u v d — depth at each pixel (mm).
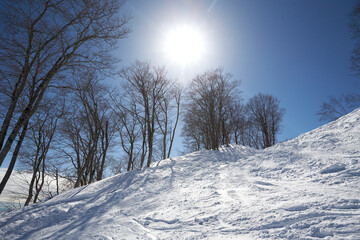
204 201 6207
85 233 5391
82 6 8086
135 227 5223
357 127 9562
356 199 3941
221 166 12305
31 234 6148
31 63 7477
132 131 20656
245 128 33062
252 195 5789
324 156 7875
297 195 4891
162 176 12672
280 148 10875
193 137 30969
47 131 16688
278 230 3500
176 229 4594
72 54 8219
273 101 33438
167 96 22250
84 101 17281
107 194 10055
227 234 3805
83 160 19672
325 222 3352
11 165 8539
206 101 23344
